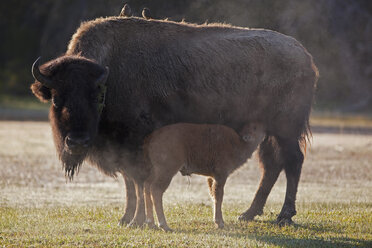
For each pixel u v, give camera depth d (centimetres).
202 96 3419
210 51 3450
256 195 3616
